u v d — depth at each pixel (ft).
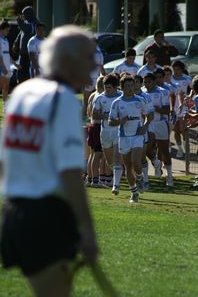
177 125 162.40
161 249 75.82
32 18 194.90
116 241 79.00
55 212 38.70
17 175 39.47
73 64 39.29
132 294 60.18
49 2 384.27
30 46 181.78
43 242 38.40
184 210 106.93
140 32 351.25
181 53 234.58
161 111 137.18
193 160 161.07
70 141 38.73
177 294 60.75
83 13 393.29
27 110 39.27
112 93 128.16
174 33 239.50
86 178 134.92
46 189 38.91
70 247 39.01
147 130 127.85
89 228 38.73
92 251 38.86
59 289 39.29
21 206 38.83
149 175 147.64
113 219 93.81
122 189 130.00
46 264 38.50
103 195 121.49
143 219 95.30
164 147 137.90
